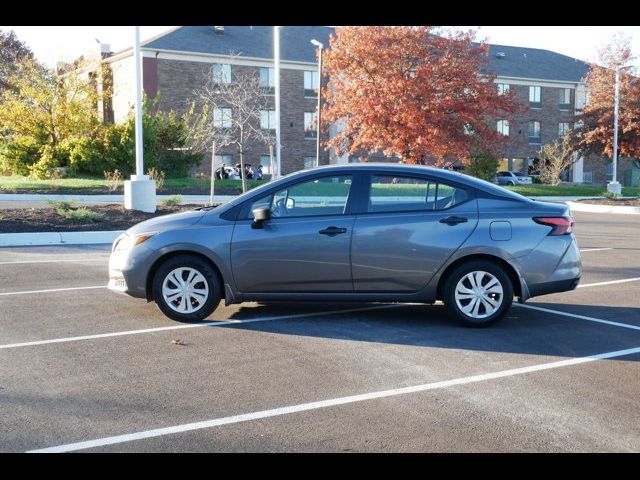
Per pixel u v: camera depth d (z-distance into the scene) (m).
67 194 25.03
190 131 36.44
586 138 42.00
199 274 7.27
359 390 5.23
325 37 51.47
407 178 7.27
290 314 7.79
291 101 48.22
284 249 7.14
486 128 29.22
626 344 6.55
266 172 47.47
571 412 4.80
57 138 33.50
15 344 6.50
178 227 7.27
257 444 4.30
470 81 28.36
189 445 4.29
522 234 7.10
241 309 8.04
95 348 6.38
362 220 7.14
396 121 28.00
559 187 40.53
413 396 5.11
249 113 39.25
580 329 7.15
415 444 4.29
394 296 7.20
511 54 58.97
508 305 7.14
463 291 7.15
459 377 5.54
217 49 45.34
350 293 7.21
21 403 4.95
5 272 10.45
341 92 30.02
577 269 7.29
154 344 6.52
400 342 6.60
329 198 7.26
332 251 7.11
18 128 32.84
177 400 5.02
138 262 7.25
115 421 4.64
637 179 60.28
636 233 17.39
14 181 29.02
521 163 56.44
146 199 16.77
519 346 6.48
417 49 28.16
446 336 6.83
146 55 43.12
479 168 41.09
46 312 7.82
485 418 4.69
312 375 5.59
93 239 14.10
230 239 7.17
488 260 7.17
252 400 5.03
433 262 7.09
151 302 8.38
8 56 45.22
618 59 41.03
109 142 32.94
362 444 4.29
